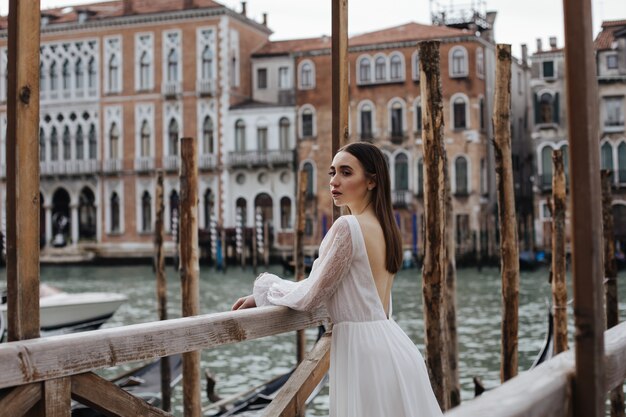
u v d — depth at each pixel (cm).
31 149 312
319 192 4788
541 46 4856
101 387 288
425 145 656
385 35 4778
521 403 162
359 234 316
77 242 5194
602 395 207
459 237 4553
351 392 312
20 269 307
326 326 388
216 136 4947
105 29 5144
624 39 4525
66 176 5184
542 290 3234
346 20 477
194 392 771
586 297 206
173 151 5047
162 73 5044
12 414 261
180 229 838
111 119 5144
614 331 248
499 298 2933
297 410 363
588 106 208
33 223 312
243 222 4928
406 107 4688
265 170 4878
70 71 5216
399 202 4656
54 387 271
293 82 4878
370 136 4747
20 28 312
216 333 317
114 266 5028
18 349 260
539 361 1086
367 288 318
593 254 207
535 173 4666
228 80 4931
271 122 4866
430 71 658
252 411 990
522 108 5134
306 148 4803
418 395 318
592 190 207
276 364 1612
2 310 1476
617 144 4534
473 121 4562
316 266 325
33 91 315
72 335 278
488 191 4681
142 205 5088
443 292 655
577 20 208
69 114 5212
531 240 4469
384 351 313
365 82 4756
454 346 955
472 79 4553
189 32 4994
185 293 836
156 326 298
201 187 4988
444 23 4947
